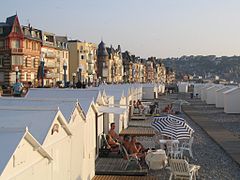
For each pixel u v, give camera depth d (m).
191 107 51.16
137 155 16.31
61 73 92.50
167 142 17.94
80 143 12.93
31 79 73.69
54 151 9.72
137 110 37.19
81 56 101.50
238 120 34.06
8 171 6.59
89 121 14.50
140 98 61.34
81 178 13.06
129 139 17.61
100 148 18.11
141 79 176.38
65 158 10.95
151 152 16.09
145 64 191.00
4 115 9.61
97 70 120.69
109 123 21.52
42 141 8.69
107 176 14.80
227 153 18.91
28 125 9.12
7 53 69.25
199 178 14.70
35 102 12.47
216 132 25.98
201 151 19.94
